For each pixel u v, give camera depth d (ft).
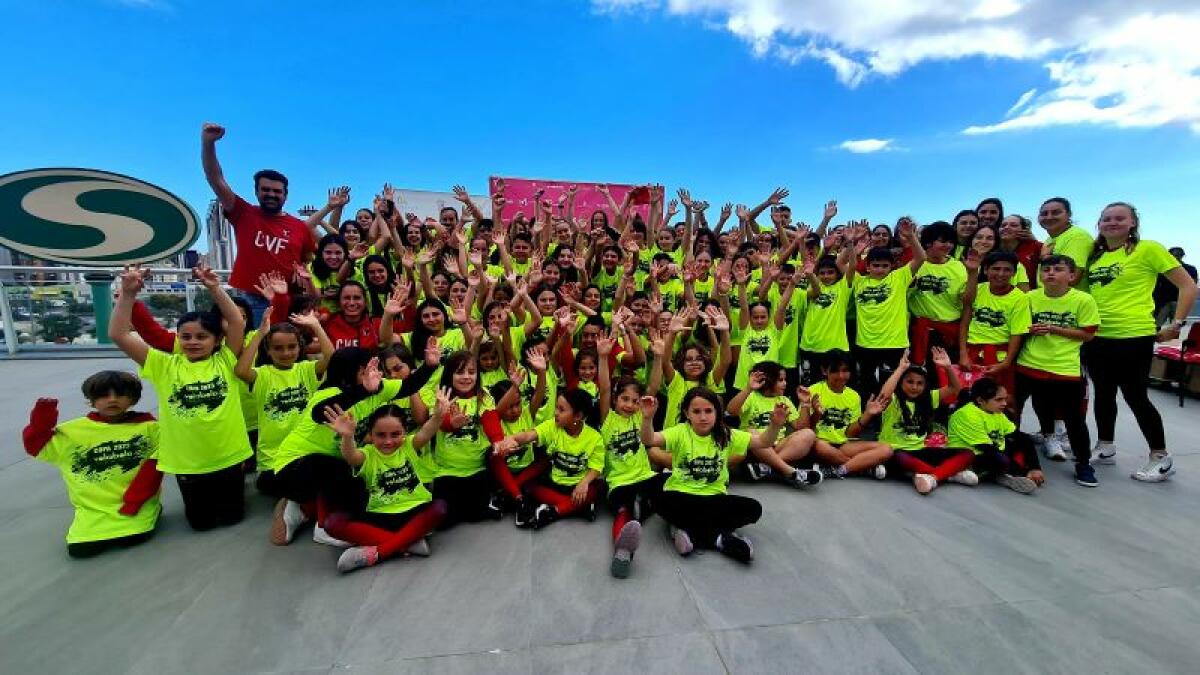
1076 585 7.85
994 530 9.53
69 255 16.24
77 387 17.97
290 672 6.09
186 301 24.38
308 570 8.20
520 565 8.38
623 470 10.48
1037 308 12.82
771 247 20.17
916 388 12.23
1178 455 13.14
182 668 6.15
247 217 14.79
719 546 8.67
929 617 7.11
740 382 15.19
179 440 9.09
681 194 19.51
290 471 8.83
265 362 11.91
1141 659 6.37
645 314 15.60
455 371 10.21
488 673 6.09
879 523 9.80
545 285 16.33
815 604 7.39
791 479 11.32
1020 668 6.22
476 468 10.39
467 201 20.15
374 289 15.26
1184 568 8.30
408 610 7.22
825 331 15.97
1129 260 12.00
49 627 6.79
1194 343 17.69
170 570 8.14
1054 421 13.14
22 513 9.70
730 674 6.10
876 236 19.56
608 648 6.50
